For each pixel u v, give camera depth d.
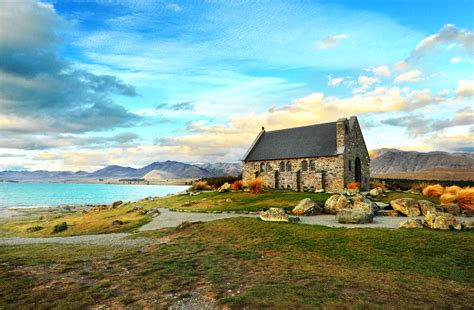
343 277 15.30
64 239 31.17
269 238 23.98
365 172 63.44
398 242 20.36
